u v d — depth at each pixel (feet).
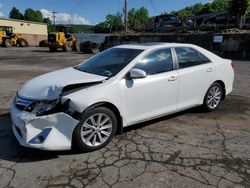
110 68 14.48
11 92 25.21
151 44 16.69
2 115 18.06
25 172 11.12
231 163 11.94
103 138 13.28
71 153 12.69
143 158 12.30
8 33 121.39
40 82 13.66
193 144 13.79
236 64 48.34
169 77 15.51
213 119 17.52
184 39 75.46
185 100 16.84
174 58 16.26
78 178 10.71
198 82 17.33
